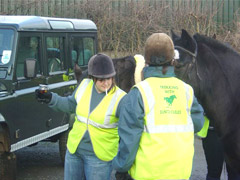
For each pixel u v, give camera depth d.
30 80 6.39
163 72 3.37
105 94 4.05
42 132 6.55
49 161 7.68
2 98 5.73
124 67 5.12
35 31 6.60
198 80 4.42
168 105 3.28
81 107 4.09
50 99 4.23
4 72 6.04
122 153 3.24
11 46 6.16
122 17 13.50
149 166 3.21
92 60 4.00
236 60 4.53
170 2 13.64
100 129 4.05
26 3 13.76
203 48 4.51
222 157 5.05
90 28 8.40
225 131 4.43
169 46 3.34
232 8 14.34
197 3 13.49
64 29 7.43
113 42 13.62
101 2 13.55
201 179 6.59
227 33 12.60
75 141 4.12
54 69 7.12
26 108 6.18
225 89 4.44
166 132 3.23
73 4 13.77
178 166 3.23
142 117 3.22
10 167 5.93
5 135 5.84
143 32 13.38
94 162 4.09
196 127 3.46
